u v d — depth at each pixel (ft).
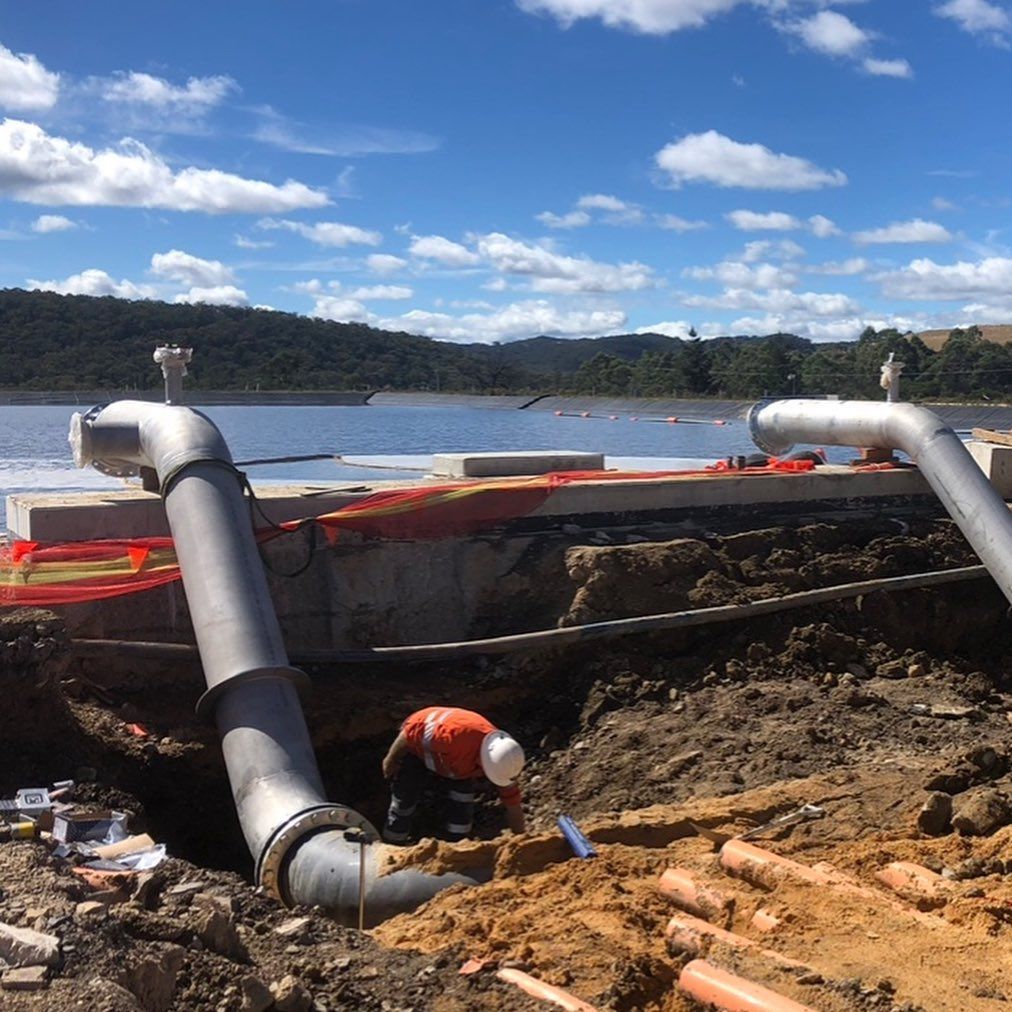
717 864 23.17
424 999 16.55
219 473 34.42
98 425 38.34
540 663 39.63
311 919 19.62
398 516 41.60
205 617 31.35
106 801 29.35
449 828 28.02
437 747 27.17
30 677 30.07
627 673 39.09
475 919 20.18
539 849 23.71
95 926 15.34
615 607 41.29
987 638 46.85
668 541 44.70
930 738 34.91
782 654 41.01
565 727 37.73
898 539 48.67
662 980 17.62
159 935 16.49
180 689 35.83
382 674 38.93
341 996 16.39
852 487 51.93
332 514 40.52
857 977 17.58
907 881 22.40
